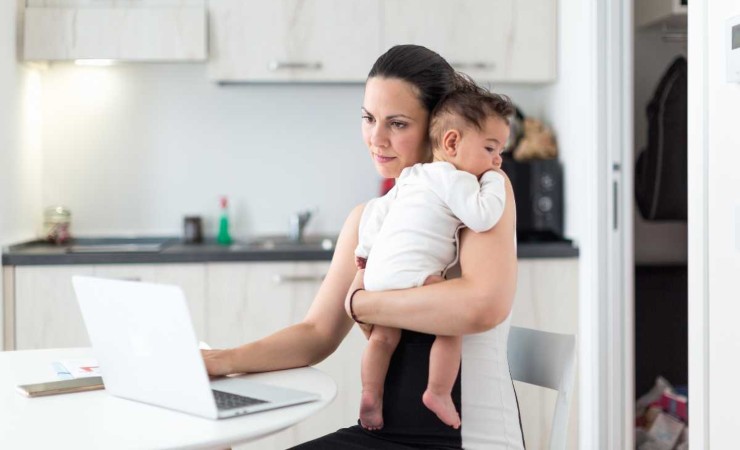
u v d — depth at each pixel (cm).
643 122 387
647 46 386
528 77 366
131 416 147
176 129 390
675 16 354
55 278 329
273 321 338
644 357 384
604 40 329
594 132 330
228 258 335
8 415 149
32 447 132
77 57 348
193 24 351
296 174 395
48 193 385
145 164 389
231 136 392
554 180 363
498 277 154
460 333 154
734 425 203
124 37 349
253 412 147
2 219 330
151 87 387
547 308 344
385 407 165
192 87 389
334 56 357
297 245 376
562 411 174
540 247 342
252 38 355
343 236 190
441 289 154
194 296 335
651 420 355
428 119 173
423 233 160
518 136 380
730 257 203
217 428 139
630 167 331
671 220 372
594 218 332
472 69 362
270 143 394
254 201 394
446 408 157
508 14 363
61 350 202
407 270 159
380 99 171
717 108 207
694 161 217
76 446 132
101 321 154
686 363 385
